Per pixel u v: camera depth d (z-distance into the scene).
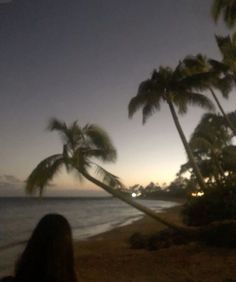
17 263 2.37
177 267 14.66
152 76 25.89
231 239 17.48
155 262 15.86
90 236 35.09
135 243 22.47
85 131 20.75
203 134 44.50
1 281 2.31
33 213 89.06
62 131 20.52
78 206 140.25
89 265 16.41
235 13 24.86
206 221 21.06
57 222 2.43
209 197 21.50
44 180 19.83
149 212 20.75
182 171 60.00
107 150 21.06
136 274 14.14
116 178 20.89
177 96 26.11
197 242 19.20
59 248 2.33
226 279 12.41
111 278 13.81
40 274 2.25
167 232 21.86
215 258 15.73
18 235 40.88
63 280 2.26
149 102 25.91
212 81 27.09
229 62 31.03
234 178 22.33
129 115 26.38
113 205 157.12
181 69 26.16
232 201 20.34
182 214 23.41
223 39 32.25
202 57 34.75
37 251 2.31
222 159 47.59
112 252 21.16
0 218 70.25
